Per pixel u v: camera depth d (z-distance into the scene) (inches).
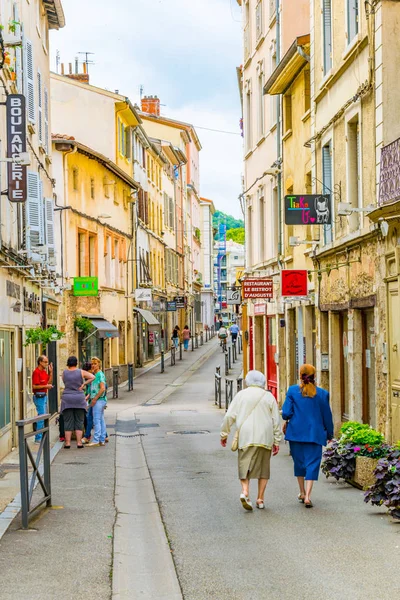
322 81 1083.3
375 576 405.7
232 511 581.9
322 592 381.4
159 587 403.2
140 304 2566.4
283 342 1478.8
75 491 665.6
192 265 4586.6
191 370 2461.9
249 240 1839.3
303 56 1200.2
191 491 669.9
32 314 1152.2
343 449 668.1
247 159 1831.9
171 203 3511.3
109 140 2223.2
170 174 3476.9
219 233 7416.3
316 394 603.2
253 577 410.3
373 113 863.7
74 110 2220.7
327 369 1109.1
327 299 1082.1
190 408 1536.7
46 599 375.2
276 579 405.4
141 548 485.4
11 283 939.3
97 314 1891.0
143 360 2628.0
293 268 1355.8
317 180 1101.1
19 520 543.8
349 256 957.8
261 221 1699.1
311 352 1241.4
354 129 967.0
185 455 904.9
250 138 1828.2
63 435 1024.9
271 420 594.9
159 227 3105.3
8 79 932.0
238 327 3353.8
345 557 443.2
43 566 431.5
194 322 4596.5
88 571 422.6
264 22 1622.8
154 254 2950.3
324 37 1096.2
